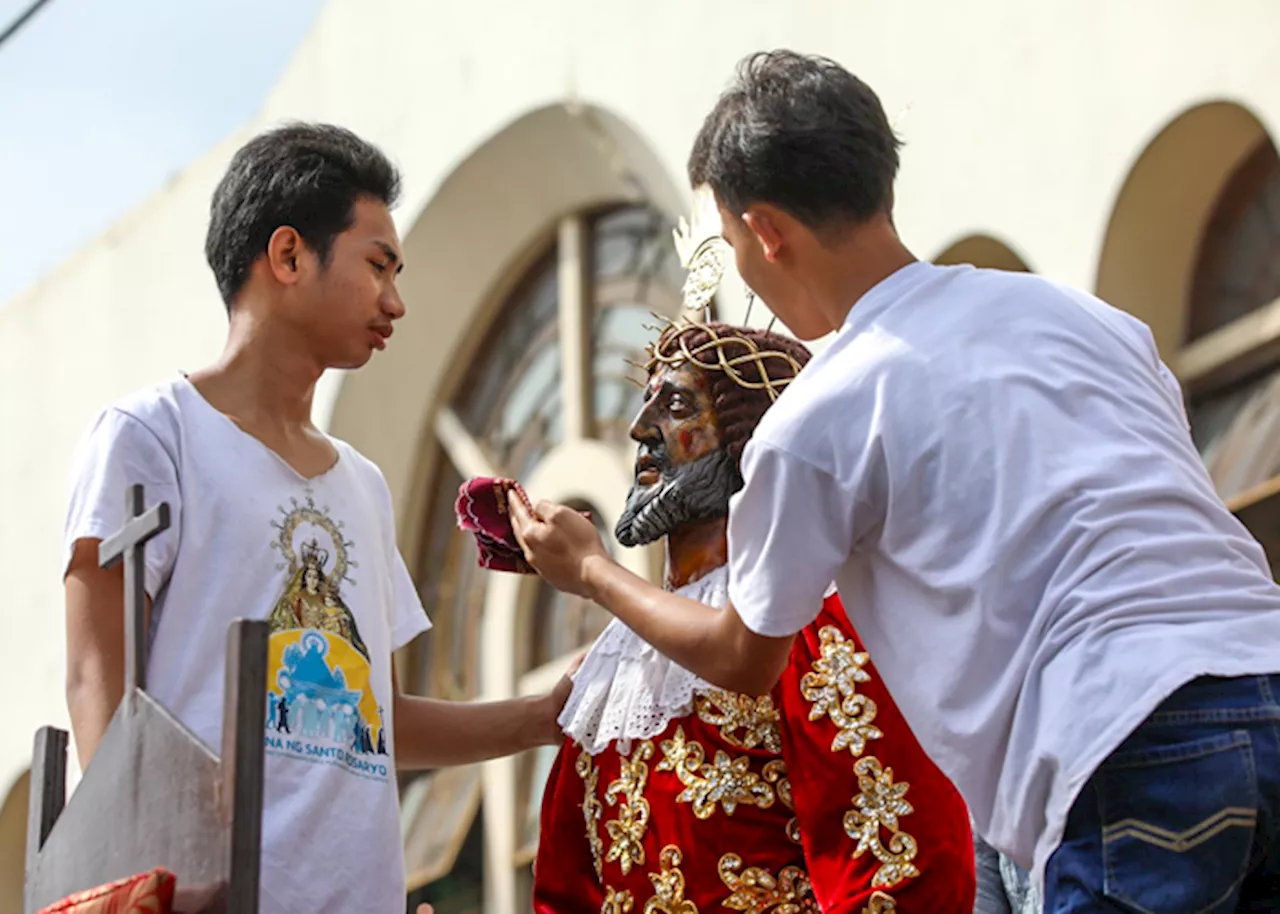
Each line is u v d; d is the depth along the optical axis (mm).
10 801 11766
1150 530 2459
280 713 3096
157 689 3045
